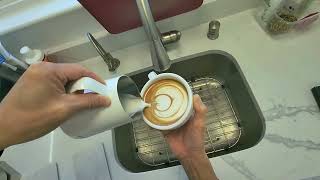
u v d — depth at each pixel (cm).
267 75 78
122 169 73
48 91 43
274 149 68
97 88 46
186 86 54
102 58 89
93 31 88
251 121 80
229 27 88
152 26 68
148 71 88
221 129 86
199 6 81
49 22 81
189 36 90
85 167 74
